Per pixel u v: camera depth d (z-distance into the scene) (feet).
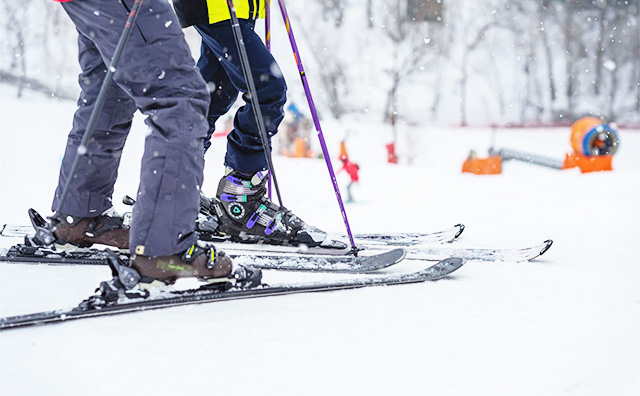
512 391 5.77
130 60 7.45
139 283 7.56
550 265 10.38
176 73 7.54
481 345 6.77
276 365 6.25
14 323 6.98
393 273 9.98
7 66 74.02
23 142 39.40
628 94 103.71
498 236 13.46
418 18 99.60
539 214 16.83
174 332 7.00
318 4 99.40
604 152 38.81
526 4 106.52
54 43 75.77
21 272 9.38
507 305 8.07
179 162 7.39
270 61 10.78
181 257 7.62
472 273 9.80
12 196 21.59
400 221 16.81
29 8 76.28
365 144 71.15
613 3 104.12
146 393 5.65
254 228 11.50
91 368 6.08
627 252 11.38
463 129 90.48
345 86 93.86
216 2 10.32
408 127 73.15
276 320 7.45
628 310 7.89
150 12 7.39
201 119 7.63
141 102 7.53
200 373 6.05
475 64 105.09
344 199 23.30
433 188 26.73
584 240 12.59
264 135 8.97
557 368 6.20
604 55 103.76
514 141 82.64
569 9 104.42
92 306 7.41
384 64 97.30
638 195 19.39
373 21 100.94
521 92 103.65
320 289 8.61
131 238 7.53
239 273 8.21
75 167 7.35
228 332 7.04
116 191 22.65
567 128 96.43
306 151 51.85
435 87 97.30
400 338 6.95
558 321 7.49
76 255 9.98
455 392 5.75
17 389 5.64
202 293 7.97
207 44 11.09
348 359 6.41
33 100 65.92
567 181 25.95
